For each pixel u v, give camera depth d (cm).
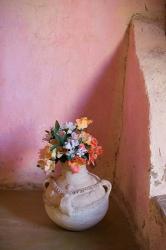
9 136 221
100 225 198
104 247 181
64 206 180
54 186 188
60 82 215
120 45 212
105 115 222
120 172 220
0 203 214
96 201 184
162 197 169
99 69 215
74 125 188
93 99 219
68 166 187
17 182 228
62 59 211
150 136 173
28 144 223
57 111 219
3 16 201
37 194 225
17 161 225
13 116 218
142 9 207
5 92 213
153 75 186
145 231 178
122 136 221
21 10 201
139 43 199
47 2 201
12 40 205
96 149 186
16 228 193
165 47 199
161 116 175
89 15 205
